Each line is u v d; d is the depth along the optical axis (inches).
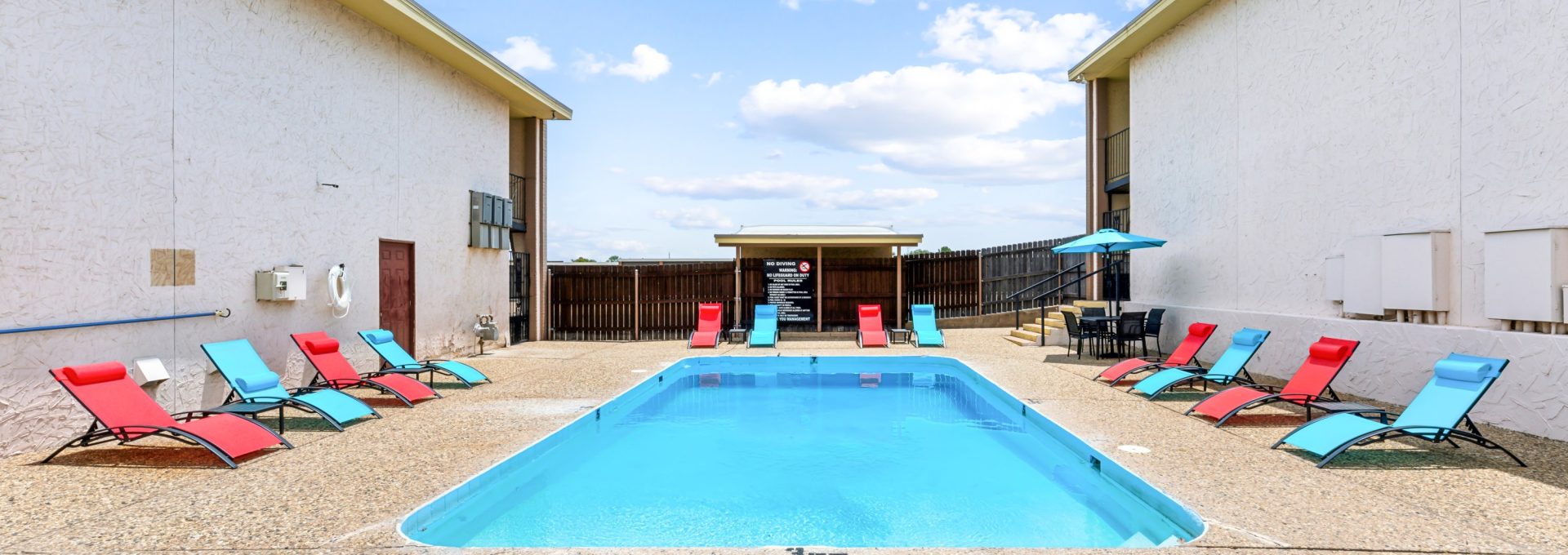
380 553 149.9
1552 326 252.2
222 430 230.2
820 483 240.5
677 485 238.5
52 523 168.6
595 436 314.3
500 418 297.7
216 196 319.0
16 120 236.1
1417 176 313.7
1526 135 264.4
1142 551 149.7
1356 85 347.9
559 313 693.9
